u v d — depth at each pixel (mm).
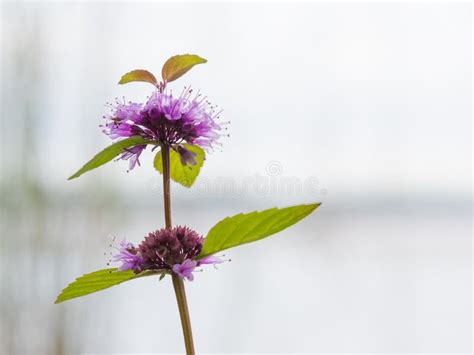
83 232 812
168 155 381
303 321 953
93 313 823
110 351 845
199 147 398
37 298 774
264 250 1324
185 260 367
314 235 1317
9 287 760
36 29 839
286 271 1185
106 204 837
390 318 942
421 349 823
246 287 1104
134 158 382
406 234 1271
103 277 376
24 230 779
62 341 777
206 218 960
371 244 1283
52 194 813
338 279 1144
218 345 896
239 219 362
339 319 958
